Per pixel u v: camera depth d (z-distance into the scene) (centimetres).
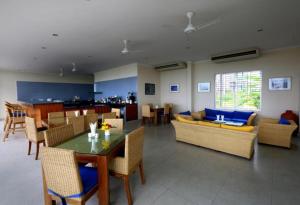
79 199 141
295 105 498
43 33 371
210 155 329
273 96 534
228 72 623
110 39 414
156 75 816
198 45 474
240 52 526
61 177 141
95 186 163
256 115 546
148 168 275
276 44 476
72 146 191
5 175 252
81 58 614
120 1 249
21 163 294
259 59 554
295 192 205
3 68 784
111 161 190
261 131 391
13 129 500
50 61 657
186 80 738
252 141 299
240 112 559
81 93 1055
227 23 331
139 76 735
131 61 686
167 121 699
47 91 927
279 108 524
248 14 295
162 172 261
